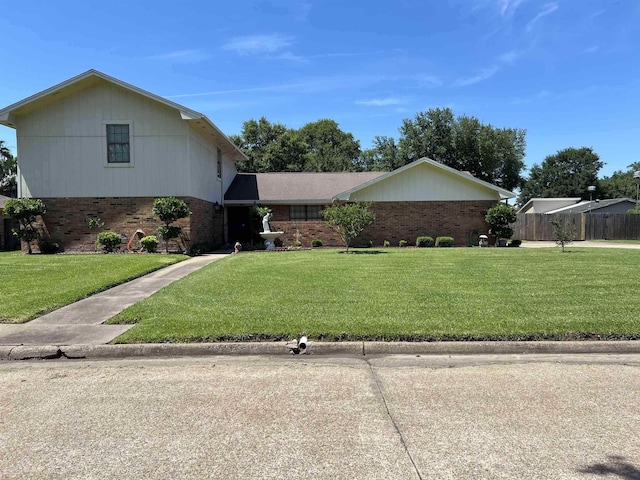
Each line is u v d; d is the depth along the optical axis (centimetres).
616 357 491
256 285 858
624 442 305
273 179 2384
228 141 1953
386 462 283
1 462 288
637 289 791
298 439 313
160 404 377
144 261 1254
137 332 555
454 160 4050
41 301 740
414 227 2033
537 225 2747
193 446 305
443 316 604
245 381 430
